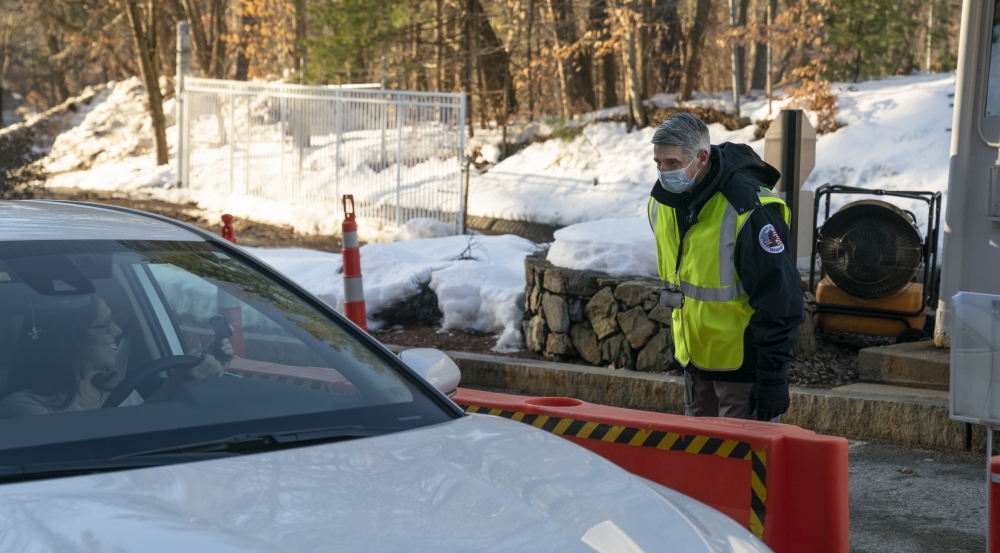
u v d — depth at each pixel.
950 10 23.38
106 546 1.82
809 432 3.38
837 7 18.77
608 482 2.25
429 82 24.86
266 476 2.12
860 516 4.84
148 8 24.52
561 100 21.61
